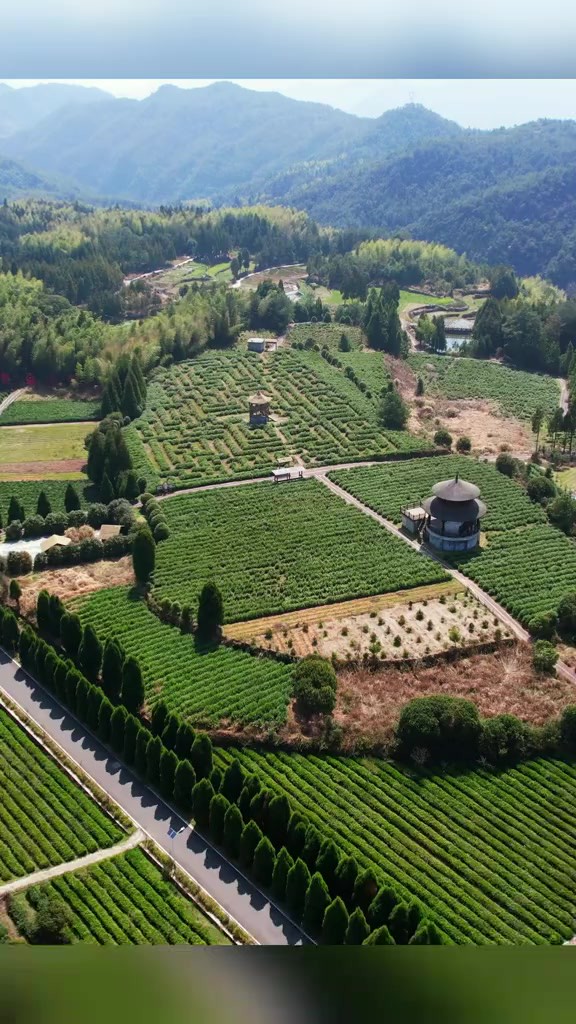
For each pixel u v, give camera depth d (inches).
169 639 3978.8
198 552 4763.8
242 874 2719.0
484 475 5856.3
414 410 7509.8
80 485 5787.4
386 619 4183.1
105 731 3287.4
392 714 3457.2
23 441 6697.8
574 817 3014.3
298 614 4217.5
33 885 2632.9
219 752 3277.6
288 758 3250.5
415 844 2871.6
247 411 7027.6
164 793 3036.4
